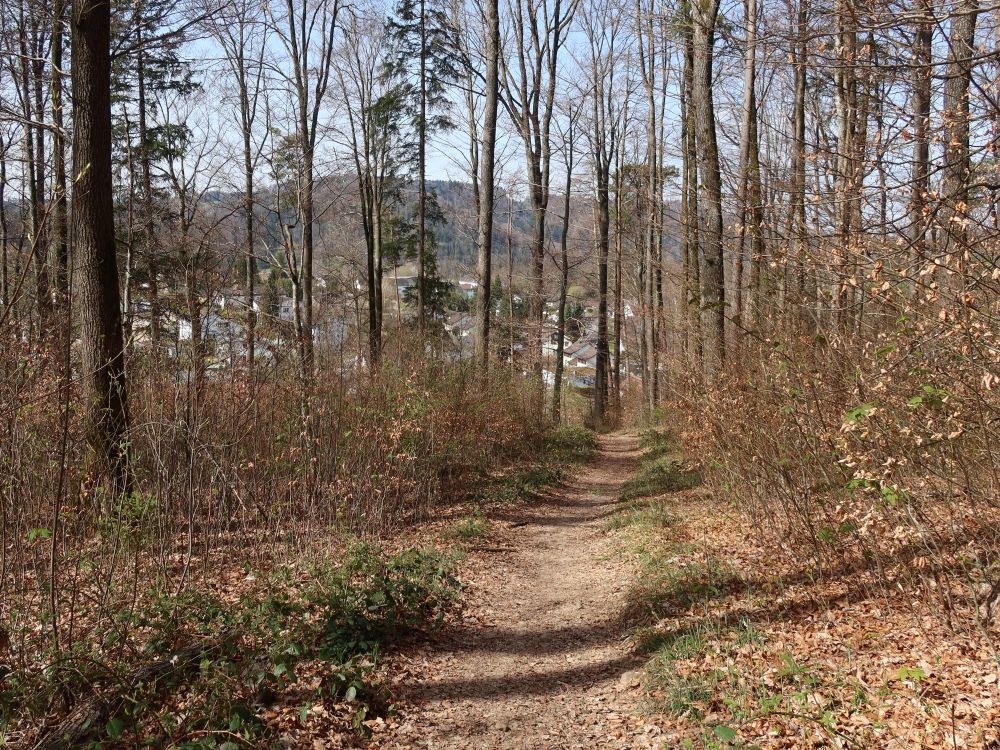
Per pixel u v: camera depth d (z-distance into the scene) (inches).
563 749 172.7
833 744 146.9
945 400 182.1
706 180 418.6
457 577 321.1
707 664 196.9
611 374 1589.6
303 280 637.3
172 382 283.7
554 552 392.8
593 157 1118.4
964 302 162.7
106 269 309.4
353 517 361.1
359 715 180.7
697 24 428.8
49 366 220.8
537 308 1189.1
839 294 238.2
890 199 183.5
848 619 205.8
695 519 372.2
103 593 212.7
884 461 199.3
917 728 146.8
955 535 209.0
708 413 356.2
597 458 876.6
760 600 236.7
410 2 902.4
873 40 188.1
